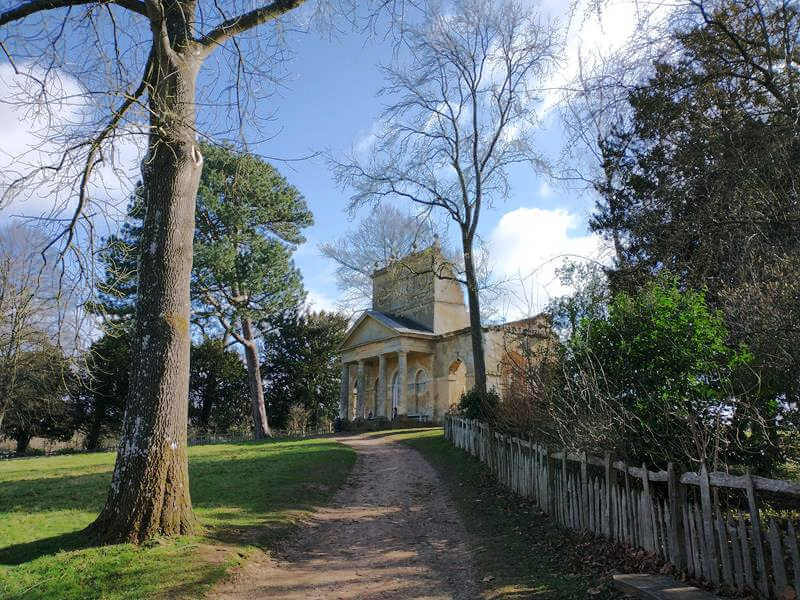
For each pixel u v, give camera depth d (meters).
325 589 8.14
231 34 10.59
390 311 51.84
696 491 7.62
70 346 11.78
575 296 13.81
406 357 45.22
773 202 7.81
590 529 9.17
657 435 8.27
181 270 10.27
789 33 9.62
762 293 7.30
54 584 7.89
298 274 41.00
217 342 55.69
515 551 9.35
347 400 50.69
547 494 11.22
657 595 5.88
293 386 58.41
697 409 8.16
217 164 34.22
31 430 46.22
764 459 8.05
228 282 37.50
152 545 9.14
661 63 10.32
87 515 12.30
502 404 16.77
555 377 11.21
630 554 7.75
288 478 16.89
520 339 16.31
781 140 8.07
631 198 12.68
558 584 7.36
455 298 47.97
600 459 8.99
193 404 55.38
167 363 9.93
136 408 9.80
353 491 16.44
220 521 11.18
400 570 8.96
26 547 9.54
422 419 42.88
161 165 10.41
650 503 7.45
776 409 7.86
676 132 10.14
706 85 10.17
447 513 13.16
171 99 9.88
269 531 10.91
